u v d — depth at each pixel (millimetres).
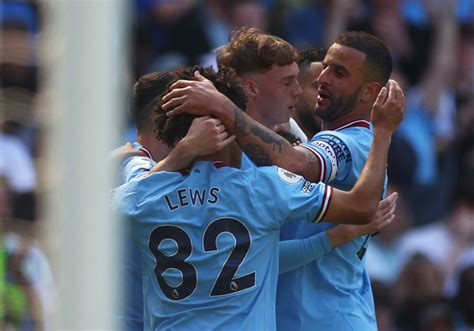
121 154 14461
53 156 9633
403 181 29562
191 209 13055
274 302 13430
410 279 26891
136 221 13188
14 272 15281
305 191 13219
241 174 13070
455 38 32906
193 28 30375
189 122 13258
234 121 13227
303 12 31922
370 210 13297
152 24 30719
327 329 14422
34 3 21984
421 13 33031
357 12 32219
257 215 13039
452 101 32250
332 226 14453
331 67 14570
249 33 14789
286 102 14570
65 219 9164
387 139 13547
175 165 13172
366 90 14531
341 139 14148
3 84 20234
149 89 14820
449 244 28578
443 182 30344
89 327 9117
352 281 14688
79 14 9055
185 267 13078
